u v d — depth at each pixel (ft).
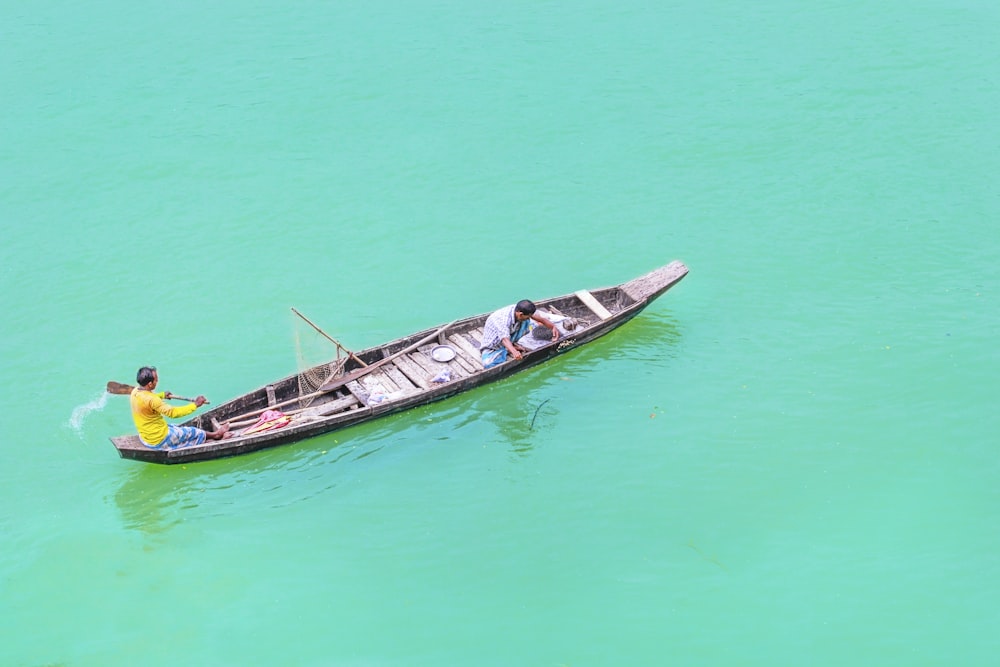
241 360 56.59
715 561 44.96
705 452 50.75
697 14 94.12
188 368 55.98
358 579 44.52
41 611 42.55
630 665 40.14
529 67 85.71
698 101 80.23
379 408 51.37
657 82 82.94
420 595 43.70
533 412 53.57
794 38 89.10
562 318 56.59
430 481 49.88
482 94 81.92
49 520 47.24
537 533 46.75
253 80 84.33
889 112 77.87
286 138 76.95
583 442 51.70
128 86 83.30
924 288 60.95
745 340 57.82
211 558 45.57
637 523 47.09
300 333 56.65
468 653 40.81
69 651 40.75
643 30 91.35
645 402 53.93
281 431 49.73
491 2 97.55
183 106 80.79
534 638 41.52
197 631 41.83
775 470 49.55
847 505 47.52
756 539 46.03
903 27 90.53
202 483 49.62
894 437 51.13
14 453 50.85
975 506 47.26
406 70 85.66
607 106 79.97
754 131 76.33
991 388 53.72
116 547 45.93
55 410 53.47
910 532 46.14
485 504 48.44
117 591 43.78
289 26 93.35
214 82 84.12
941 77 82.17
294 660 40.45
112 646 41.06
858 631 41.57
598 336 57.31
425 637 41.65
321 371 53.42
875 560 44.78
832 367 55.57
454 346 56.18
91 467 50.29
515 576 44.55
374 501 48.83
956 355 55.88
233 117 79.46
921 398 53.31
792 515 47.16
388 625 42.24
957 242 64.54
